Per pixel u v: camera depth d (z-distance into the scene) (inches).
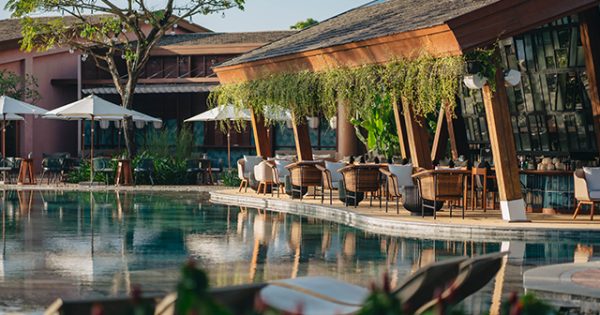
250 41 1518.2
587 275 397.4
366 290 247.6
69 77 1561.3
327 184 838.5
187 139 1322.6
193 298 125.5
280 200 880.9
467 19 621.9
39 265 443.2
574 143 815.1
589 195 657.0
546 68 798.5
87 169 1264.8
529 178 739.4
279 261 462.6
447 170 671.8
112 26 1280.8
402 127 890.7
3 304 334.6
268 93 901.8
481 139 919.0
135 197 992.2
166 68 1501.0
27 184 1210.6
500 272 422.6
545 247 532.1
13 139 1502.2
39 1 1235.9
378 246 531.2
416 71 676.1
